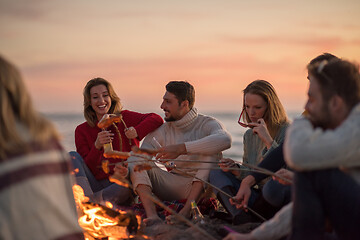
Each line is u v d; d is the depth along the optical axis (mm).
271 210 2740
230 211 2986
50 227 1724
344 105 1798
